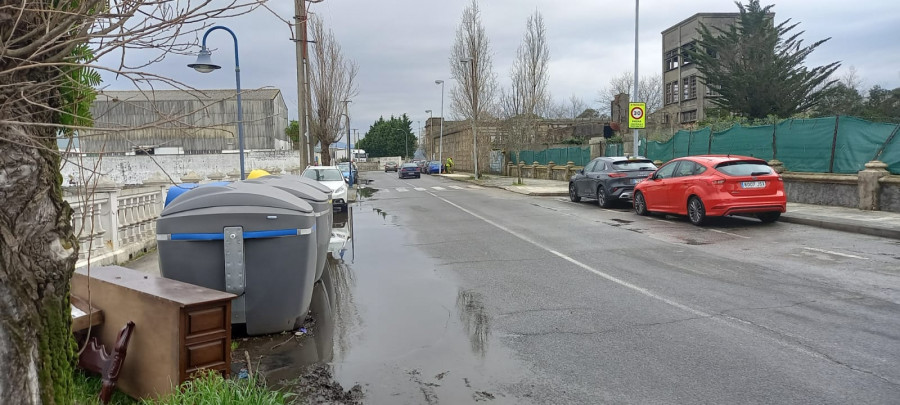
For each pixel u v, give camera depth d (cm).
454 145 6756
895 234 1066
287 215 570
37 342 281
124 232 1068
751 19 2850
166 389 396
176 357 390
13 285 267
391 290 802
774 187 1270
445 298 751
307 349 562
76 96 303
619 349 536
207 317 403
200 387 369
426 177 5347
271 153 4047
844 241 1057
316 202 744
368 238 1323
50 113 289
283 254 573
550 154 3872
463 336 591
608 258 987
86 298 468
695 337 561
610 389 447
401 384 470
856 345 523
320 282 860
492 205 2081
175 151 3959
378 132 11744
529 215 1703
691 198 1348
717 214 1272
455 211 1892
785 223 1306
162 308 400
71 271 301
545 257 1019
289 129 5916
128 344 422
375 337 595
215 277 568
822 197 1510
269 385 472
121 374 432
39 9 242
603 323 618
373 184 4038
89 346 436
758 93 2694
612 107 2994
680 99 4962
